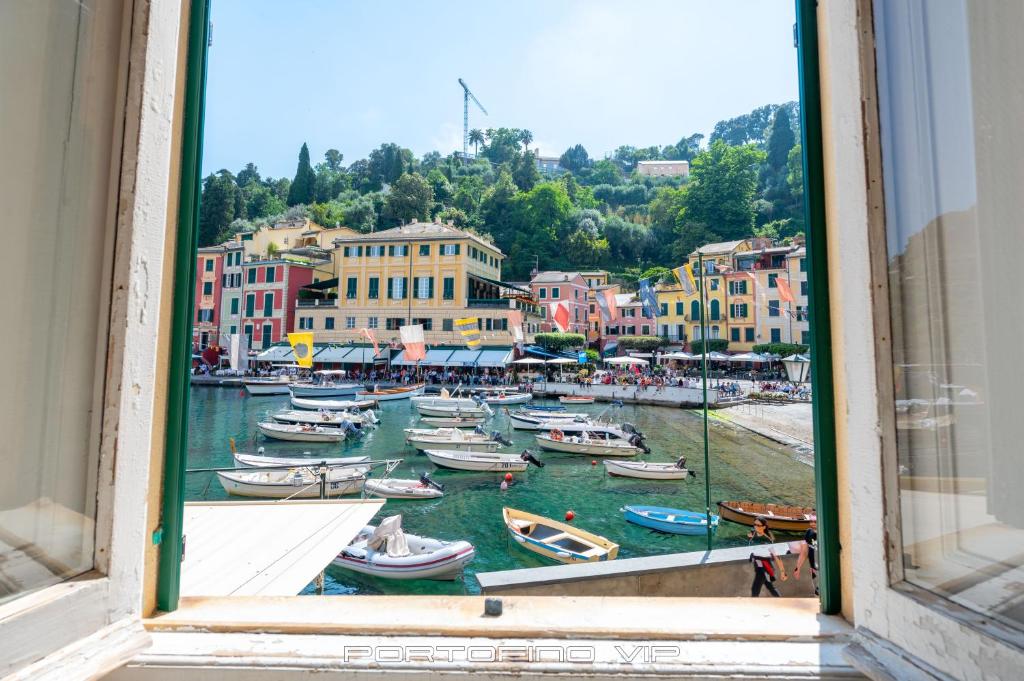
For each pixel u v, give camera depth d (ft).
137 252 3.78
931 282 3.48
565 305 85.05
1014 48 2.99
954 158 3.36
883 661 3.30
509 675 3.64
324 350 154.61
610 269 268.82
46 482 3.37
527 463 65.05
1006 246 3.02
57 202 3.51
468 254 150.00
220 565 17.37
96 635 3.41
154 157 3.90
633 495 57.06
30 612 3.05
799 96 4.80
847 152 3.84
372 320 152.76
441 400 108.99
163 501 4.35
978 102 3.21
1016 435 2.91
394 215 290.76
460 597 4.67
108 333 3.68
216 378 156.04
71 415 3.55
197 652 3.71
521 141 410.93
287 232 217.15
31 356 3.36
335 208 289.94
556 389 138.62
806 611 4.33
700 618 4.21
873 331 3.59
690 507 52.75
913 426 3.43
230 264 177.27
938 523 3.25
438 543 37.32
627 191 350.23
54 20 3.51
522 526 41.42
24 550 3.21
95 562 3.56
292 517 21.98
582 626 4.05
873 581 3.51
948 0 3.41
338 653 3.73
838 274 4.19
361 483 53.16
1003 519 2.93
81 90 3.65
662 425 100.07
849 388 3.77
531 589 17.25
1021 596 2.78
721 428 96.58
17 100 3.29
